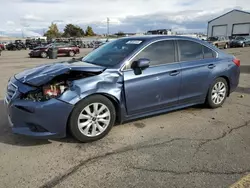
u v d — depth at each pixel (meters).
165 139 3.45
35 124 2.99
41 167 2.73
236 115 4.47
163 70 3.85
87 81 3.22
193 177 2.55
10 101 3.09
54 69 3.46
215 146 3.24
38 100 2.99
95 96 3.26
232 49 26.83
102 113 3.40
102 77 3.34
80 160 2.89
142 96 3.68
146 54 3.77
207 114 4.51
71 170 2.68
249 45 32.50
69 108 3.06
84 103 3.17
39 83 3.09
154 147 3.21
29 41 42.19
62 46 22.83
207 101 4.70
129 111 3.63
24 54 25.00
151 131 3.72
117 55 3.79
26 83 3.18
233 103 5.26
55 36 88.75
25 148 3.16
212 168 2.71
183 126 3.93
